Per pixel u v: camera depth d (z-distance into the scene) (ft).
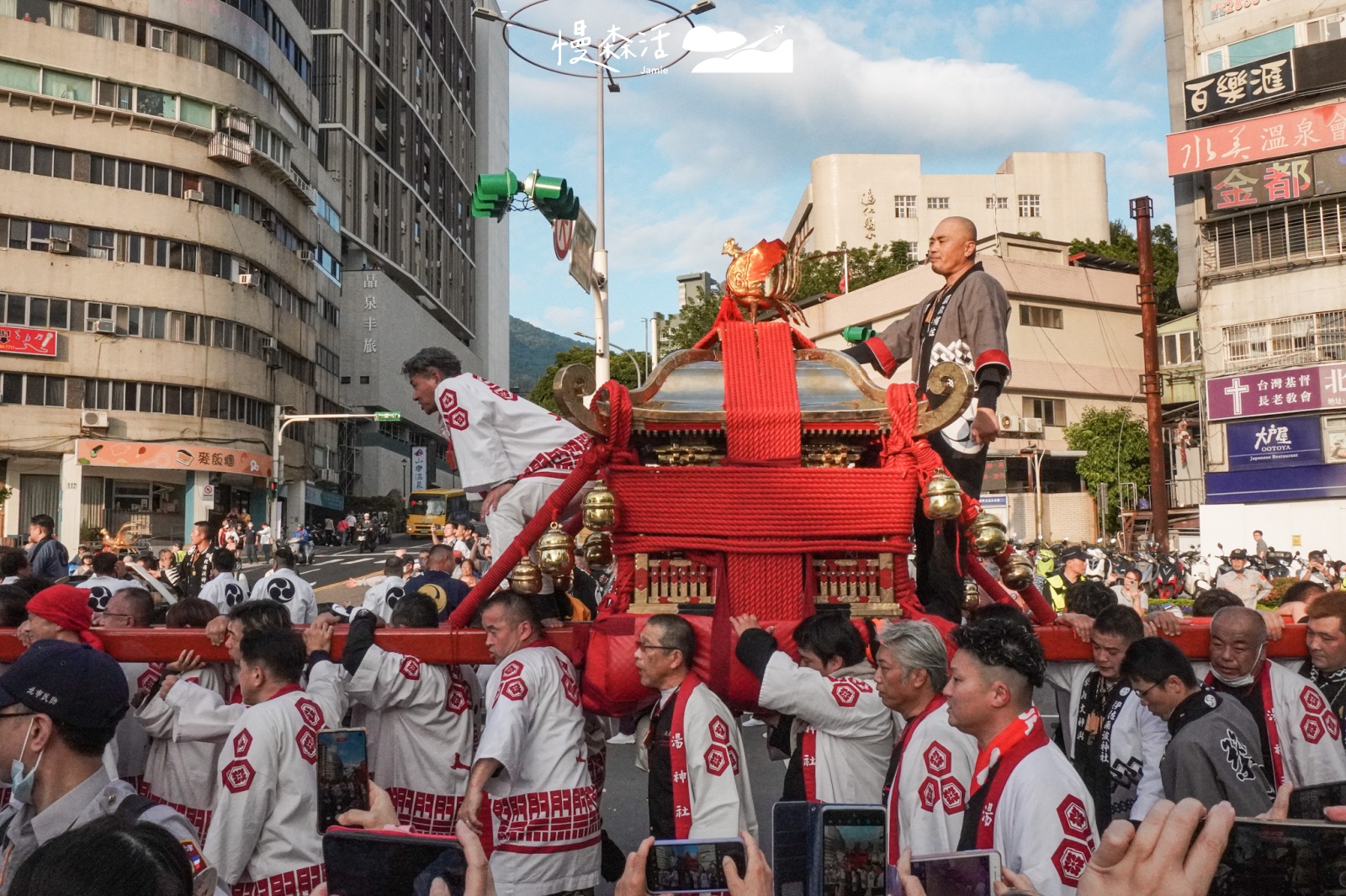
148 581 28.14
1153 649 11.65
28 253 113.80
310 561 122.62
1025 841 8.45
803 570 11.87
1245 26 98.48
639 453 12.94
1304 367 92.17
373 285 194.29
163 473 124.57
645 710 13.64
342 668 13.53
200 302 124.06
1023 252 123.13
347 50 190.49
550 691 12.60
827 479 11.70
